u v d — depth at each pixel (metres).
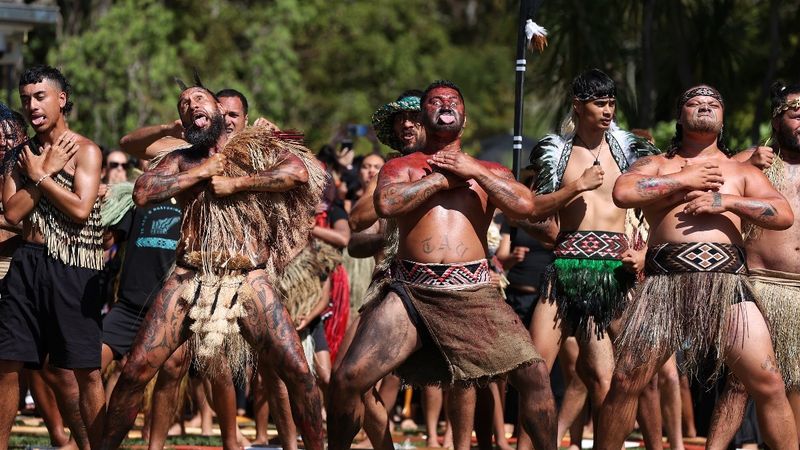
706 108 16.31
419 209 15.44
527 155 46.28
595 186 15.70
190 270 16.06
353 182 27.64
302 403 15.98
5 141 18.61
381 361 15.28
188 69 62.72
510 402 24.92
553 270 18.14
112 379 22.70
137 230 20.58
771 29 36.88
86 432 18.17
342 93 72.81
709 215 16.03
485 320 15.22
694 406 24.80
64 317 17.62
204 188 16.08
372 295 16.25
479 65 80.44
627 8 35.78
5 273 18.95
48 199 17.56
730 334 15.83
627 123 33.03
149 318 15.95
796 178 18.17
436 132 15.54
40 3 54.94
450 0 91.25
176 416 23.91
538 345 18.09
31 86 17.81
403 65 74.50
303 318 21.66
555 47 33.59
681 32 34.50
